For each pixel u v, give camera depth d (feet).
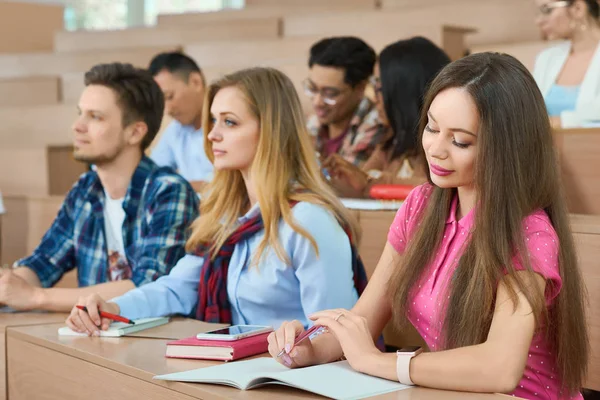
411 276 5.53
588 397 7.72
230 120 7.26
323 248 7.05
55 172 14.55
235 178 7.64
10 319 7.35
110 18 27.25
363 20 17.78
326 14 18.29
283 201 7.14
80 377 6.05
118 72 8.43
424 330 5.53
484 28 16.33
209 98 7.58
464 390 4.72
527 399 5.23
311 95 12.13
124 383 5.60
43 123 17.80
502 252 4.92
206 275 7.52
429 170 5.48
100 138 8.30
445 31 14.74
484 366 4.70
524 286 4.83
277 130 7.22
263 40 18.10
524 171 4.99
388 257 5.90
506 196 4.97
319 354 5.48
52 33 25.22
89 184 8.80
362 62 11.88
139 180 8.43
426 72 10.46
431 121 5.13
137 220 8.38
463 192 5.41
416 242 5.55
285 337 5.42
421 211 5.77
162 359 5.77
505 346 4.75
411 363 4.84
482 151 4.96
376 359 5.01
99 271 8.63
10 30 24.53
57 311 7.75
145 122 8.49
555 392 5.36
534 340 5.28
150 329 6.84
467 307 5.04
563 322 5.22
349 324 5.25
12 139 18.12
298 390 4.83
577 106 12.36
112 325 6.74
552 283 5.02
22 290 7.69
